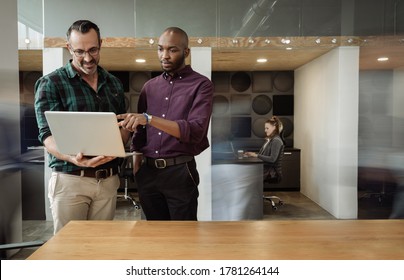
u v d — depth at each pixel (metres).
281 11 3.86
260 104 6.19
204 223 1.29
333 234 1.17
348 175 4.18
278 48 3.89
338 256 1.00
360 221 1.32
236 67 5.75
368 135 4.55
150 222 1.30
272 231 1.21
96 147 1.47
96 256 1.00
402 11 3.95
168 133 1.61
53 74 1.72
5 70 2.48
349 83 4.06
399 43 3.97
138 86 6.04
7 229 2.48
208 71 3.81
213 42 3.80
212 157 4.09
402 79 4.42
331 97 4.34
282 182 5.73
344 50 3.99
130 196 4.97
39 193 3.95
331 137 4.38
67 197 1.75
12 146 2.56
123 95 1.95
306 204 4.89
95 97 1.78
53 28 3.76
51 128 1.44
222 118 6.10
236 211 3.91
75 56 1.65
